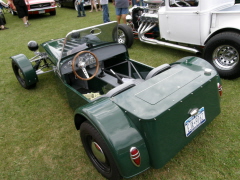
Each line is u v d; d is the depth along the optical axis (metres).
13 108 3.74
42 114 3.51
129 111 1.84
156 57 5.17
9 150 2.81
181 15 4.38
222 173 2.16
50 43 4.24
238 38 3.46
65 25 9.20
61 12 12.70
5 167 2.56
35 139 2.97
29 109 3.67
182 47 4.64
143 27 5.68
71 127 3.14
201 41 4.29
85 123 2.13
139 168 1.81
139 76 3.36
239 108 3.05
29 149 2.80
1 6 13.60
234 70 3.63
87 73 3.22
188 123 2.00
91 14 10.97
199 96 2.05
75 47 3.03
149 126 1.72
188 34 4.44
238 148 2.43
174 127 1.88
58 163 2.54
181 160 2.35
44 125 3.24
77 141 2.87
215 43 3.75
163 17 4.80
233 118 2.88
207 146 2.49
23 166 2.55
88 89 3.51
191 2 4.29
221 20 3.92
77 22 9.50
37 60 4.17
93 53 3.12
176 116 1.87
